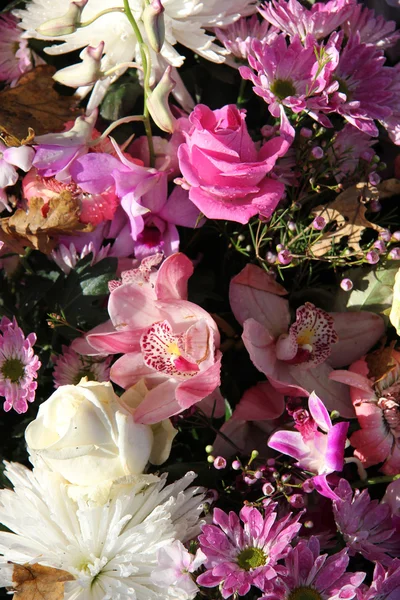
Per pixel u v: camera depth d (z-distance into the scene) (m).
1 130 0.80
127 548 0.76
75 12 0.76
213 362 0.76
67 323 0.80
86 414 0.74
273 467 0.77
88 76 0.78
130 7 0.81
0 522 0.78
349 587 0.74
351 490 0.77
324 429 0.76
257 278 0.80
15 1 0.89
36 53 0.89
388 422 0.78
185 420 0.80
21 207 0.84
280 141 0.79
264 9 0.84
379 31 0.87
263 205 0.77
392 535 0.79
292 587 0.75
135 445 0.75
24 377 0.80
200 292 0.83
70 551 0.77
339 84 0.83
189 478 0.77
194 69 0.89
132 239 0.84
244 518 0.76
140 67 0.82
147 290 0.77
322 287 0.84
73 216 0.80
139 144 0.83
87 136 0.78
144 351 0.78
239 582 0.73
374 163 0.83
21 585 0.75
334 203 0.82
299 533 0.79
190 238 0.86
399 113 0.84
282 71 0.81
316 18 0.81
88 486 0.76
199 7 0.81
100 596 0.76
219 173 0.77
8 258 0.87
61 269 0.85
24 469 0.79
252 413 0.79
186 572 0.74
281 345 0.79
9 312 0.84
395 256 0.80
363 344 0.81
